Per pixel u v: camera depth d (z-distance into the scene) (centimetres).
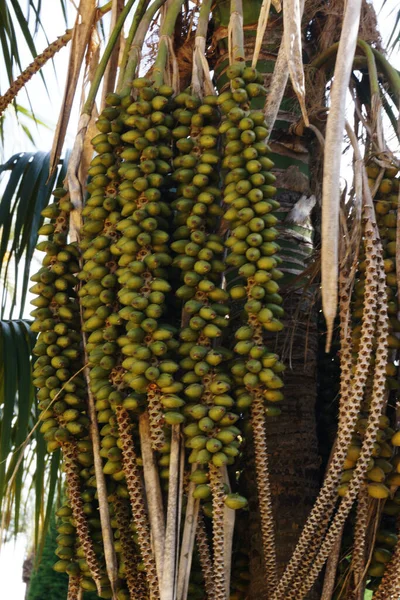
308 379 228
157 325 194
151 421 189
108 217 210
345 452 187
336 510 210
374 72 235
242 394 196
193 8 269
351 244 205
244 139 202
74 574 199
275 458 217
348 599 195
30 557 723
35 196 346
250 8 258
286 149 246
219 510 186
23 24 354
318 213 257
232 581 216
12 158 355
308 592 201
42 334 208
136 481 190
